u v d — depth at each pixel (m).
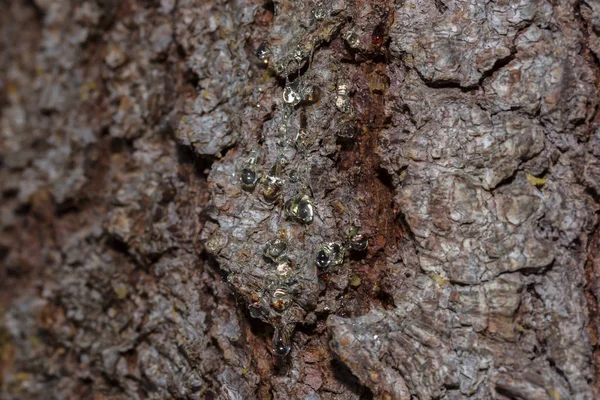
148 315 0.30
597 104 0.29
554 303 0.29
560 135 0.29
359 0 0.30
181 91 0.30
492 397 0.28
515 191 0.29
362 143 0.30
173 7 0.30
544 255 0.28
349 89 0.30
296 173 0.30
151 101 0.30
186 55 0.30
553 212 0.29
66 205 0.29
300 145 0.30
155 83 0.30
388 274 0.30
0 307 0.29
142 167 0.30
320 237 0.30
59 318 0.29
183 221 0.30
